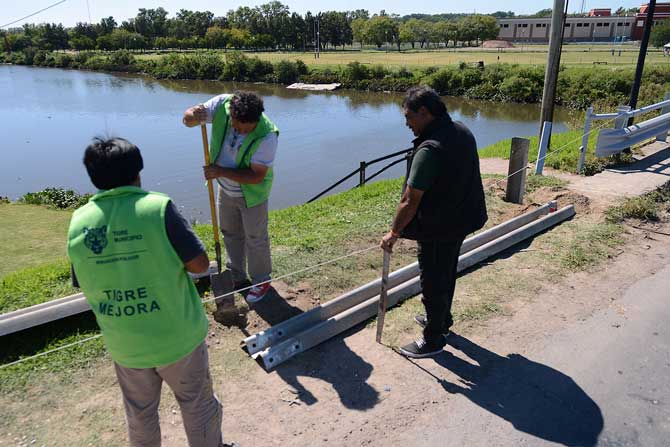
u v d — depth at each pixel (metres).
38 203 12.69
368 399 3.17
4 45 124.12
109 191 2.08
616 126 8.64
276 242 5.42
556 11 8.41
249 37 139.25
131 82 75.50
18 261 7.01
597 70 45.84
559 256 5.12
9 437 2.78
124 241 2.04
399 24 152.25
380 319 3.64
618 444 2.88
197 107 3.78
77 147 31.27
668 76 40.97
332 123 37.59
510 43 129.62
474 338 3.81
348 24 146.50
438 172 3.00
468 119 38.09
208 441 2.46
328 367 3.45
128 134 34.69
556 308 4.22
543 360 3.58
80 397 3.09
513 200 6.72
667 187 7.25
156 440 2.43
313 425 2.96
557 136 12.68
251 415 3.02
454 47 138.12
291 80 72.56
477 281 4.64
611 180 7.59
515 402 3.18
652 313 4.16
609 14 142.88
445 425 2.99
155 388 2.33
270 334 3.60
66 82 74.31
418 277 4.51
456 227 3.16
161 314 2.13
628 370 3.49
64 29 133.50
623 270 4.89
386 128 34.88
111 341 2.16
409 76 63.00
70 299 3.72
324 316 3.88
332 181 20.97
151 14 152.50
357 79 66.00
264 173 3.68
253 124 3.55
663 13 99.56
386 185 8.70
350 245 5.37
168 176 22.81
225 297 3.88
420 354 3.55
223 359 3.48
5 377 3.21
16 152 30.03
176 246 2.11
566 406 3.16
